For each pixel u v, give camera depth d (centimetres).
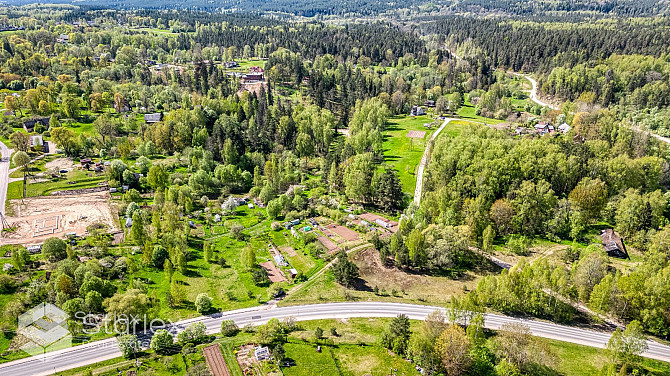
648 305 11225
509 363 9481
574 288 12456
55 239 13662
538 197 16588
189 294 12769
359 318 11869
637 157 19438
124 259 13675
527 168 17700
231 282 13475
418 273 14075
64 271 12469
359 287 13338
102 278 12838
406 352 10206
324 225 16962
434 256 13988
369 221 17188
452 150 19062
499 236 16275
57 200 17550
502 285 12181
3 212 16462
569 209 16375
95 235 15138
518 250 15062
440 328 10331
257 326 11431
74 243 14612
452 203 16512
